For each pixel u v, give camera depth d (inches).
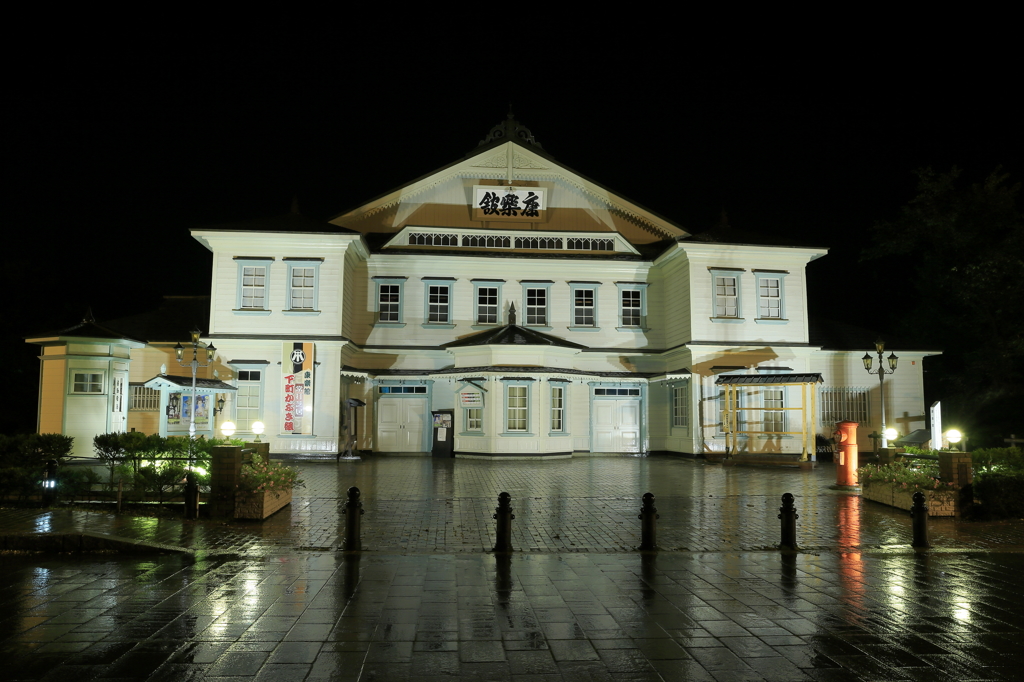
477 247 1074.1
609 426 1045.8
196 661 200.5
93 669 194.1
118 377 799.7
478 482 655.8
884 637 224.8
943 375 1243.2
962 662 203.3
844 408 1027.9
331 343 911.0
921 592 279.7
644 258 1075.3
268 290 922.1
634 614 247.8
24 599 263.1
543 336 1010.1
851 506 514.3
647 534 354.3
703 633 227.9
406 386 1019.3
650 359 1071.0
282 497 478.6
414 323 1035.9
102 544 348.5
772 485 645.3
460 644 216.2
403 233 1061.8
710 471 789.9
